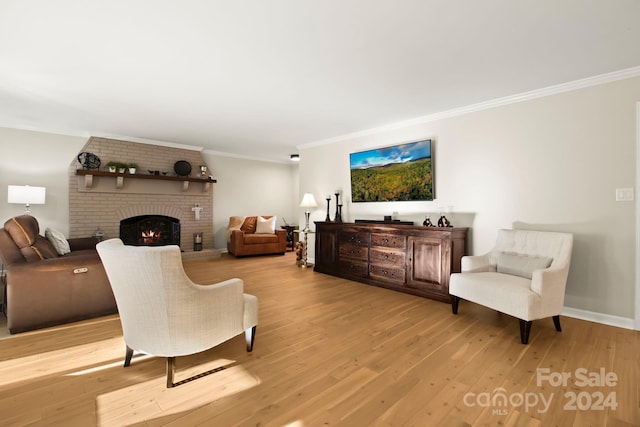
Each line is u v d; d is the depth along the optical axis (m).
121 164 5.40
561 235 2.79
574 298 3.02
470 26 2.10
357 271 4.43
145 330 1.83
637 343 2.42
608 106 2.84
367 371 1.99
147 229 5.91
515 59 2.57
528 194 3.29
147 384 1.85
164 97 3.51
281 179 8.23
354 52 2.48
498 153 3.49
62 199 5.04
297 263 5.61
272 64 2.69
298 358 2.16
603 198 2.86
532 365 2.07
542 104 3.20
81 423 1.50
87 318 2.94
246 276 4.75
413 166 4.20
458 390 1.78
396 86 3.15
